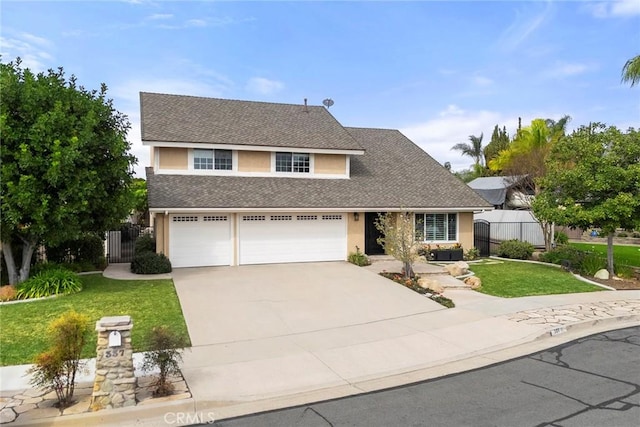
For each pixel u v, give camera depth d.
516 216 28.62
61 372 6.27
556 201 17.78
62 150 12.03
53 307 11.63
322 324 10.97
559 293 14.70
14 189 11.67
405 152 26.78
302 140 21.62
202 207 17.64
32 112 12.48
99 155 13.73
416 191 22.38
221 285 14.95
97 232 15.50
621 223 16.39
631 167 15.80
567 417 5.91
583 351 9.06
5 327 9.97
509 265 20.36
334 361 8.40
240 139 20.38
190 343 9.44
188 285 14.82
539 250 25.11
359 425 5.76
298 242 19.92
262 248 19.39
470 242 22.89
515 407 6.27
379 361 8.42
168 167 19.55
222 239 18.84
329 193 20.61
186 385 7.10
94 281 15.28
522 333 10.14
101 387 6.14
